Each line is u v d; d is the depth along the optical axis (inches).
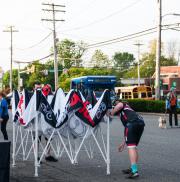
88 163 463.2
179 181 369.7
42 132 426.3
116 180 372.8
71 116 411.2
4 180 284.7
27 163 464.8
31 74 3870.6
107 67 4503.0
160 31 1581.0
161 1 1576.0
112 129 903.1
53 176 391.9
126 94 2193.7
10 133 830.5
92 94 408.8
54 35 2278.5
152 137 728.3
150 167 438.9
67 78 3159.5
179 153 538.3
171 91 949.2
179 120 1181.1
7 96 647.1
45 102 400.2
